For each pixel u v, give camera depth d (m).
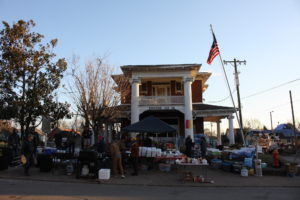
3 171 13.00
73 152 14.21
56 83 16.70
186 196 8.72
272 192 9.74
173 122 28.11
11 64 15.20
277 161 14.81
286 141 43.03
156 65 25.00
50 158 13.18
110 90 19.78
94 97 18.88
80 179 11.57
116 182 11.16
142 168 14.54
